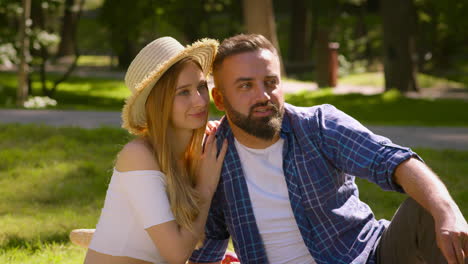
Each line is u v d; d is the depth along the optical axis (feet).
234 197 10.43
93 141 30.83
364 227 10.50
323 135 10.14
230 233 10.85
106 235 10.25
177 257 9.94
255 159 10.30
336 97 61.41
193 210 10.10
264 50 9.98
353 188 10.71
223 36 119.65
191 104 10.01
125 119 10.29
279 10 177.17
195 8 102.06
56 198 21.11
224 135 10.57
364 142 9.82
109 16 80.53
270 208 10.29
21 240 16.19
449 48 108.68
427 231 9.08
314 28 135.33
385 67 68.64
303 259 10.41
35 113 43.47
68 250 15.42
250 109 9.87
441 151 27.99
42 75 66.23
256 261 10.47
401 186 9.55
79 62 122.21
